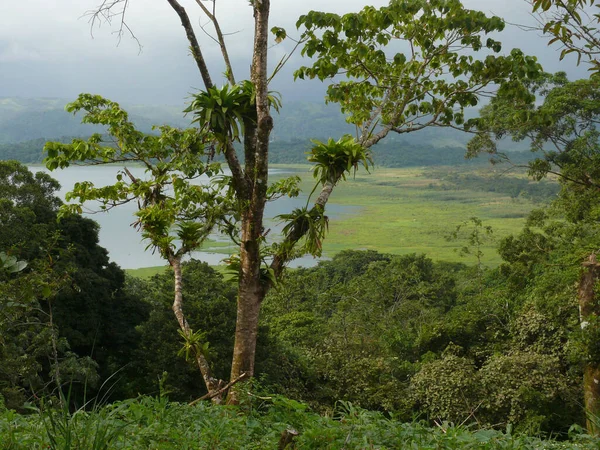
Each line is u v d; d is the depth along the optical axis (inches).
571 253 965.2
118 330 992.2
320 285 2262.6
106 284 977.5
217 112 303.9
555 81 1027.9
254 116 319.6
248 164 324.5
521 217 6702.8
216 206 355.9
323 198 324.8
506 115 933.8
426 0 398.0
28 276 272.2
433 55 416.2
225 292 1006.4
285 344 976.3
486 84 424.5
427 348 976.3
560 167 970.1
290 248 323.9
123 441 152.1
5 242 821.2
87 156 361.1
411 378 788.0
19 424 168.4
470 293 1798.7
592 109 917.2
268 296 1513.3
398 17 398.3
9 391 493.4
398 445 162.4
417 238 5068.9
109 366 931.3
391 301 1780.3
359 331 1214.9
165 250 364.2
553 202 1103.0
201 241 359.6
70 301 897.5
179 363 872.3
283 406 190.9
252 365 323.0
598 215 976.9
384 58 429.7
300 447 154.9
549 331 805.2
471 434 173.3
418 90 431.8
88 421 129.4
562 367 758.5
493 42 411.2
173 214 359.6
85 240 1037.2
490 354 877.2
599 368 446.6
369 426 169.5
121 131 362.6
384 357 952.9
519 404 650.2
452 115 439.8
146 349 930.1
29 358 566.3
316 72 427.2
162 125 367.2
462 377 687.1
